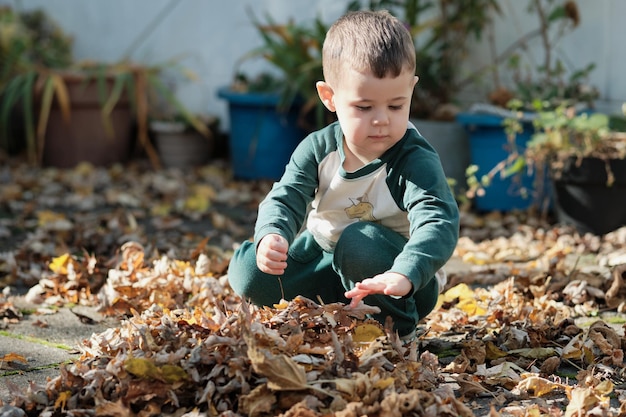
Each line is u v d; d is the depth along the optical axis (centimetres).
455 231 221
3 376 239
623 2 475
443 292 321
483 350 245
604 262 356
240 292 252
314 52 575
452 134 485
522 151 449
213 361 212
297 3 593
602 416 203
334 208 242
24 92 577
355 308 229
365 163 234
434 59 530
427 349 254
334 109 236
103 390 211
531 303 292
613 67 484
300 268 251
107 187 551
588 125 406
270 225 227
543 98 468
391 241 237
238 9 621
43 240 399
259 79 580
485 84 534
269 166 556
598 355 247
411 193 228
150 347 222
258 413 198
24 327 284
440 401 201
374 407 193
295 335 215
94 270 335
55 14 690
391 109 220
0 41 615
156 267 316
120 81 586
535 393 222
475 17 519
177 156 615
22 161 628
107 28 673
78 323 288
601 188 402
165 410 206
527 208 455
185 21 645
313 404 198
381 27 221
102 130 610
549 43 507
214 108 644
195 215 467
